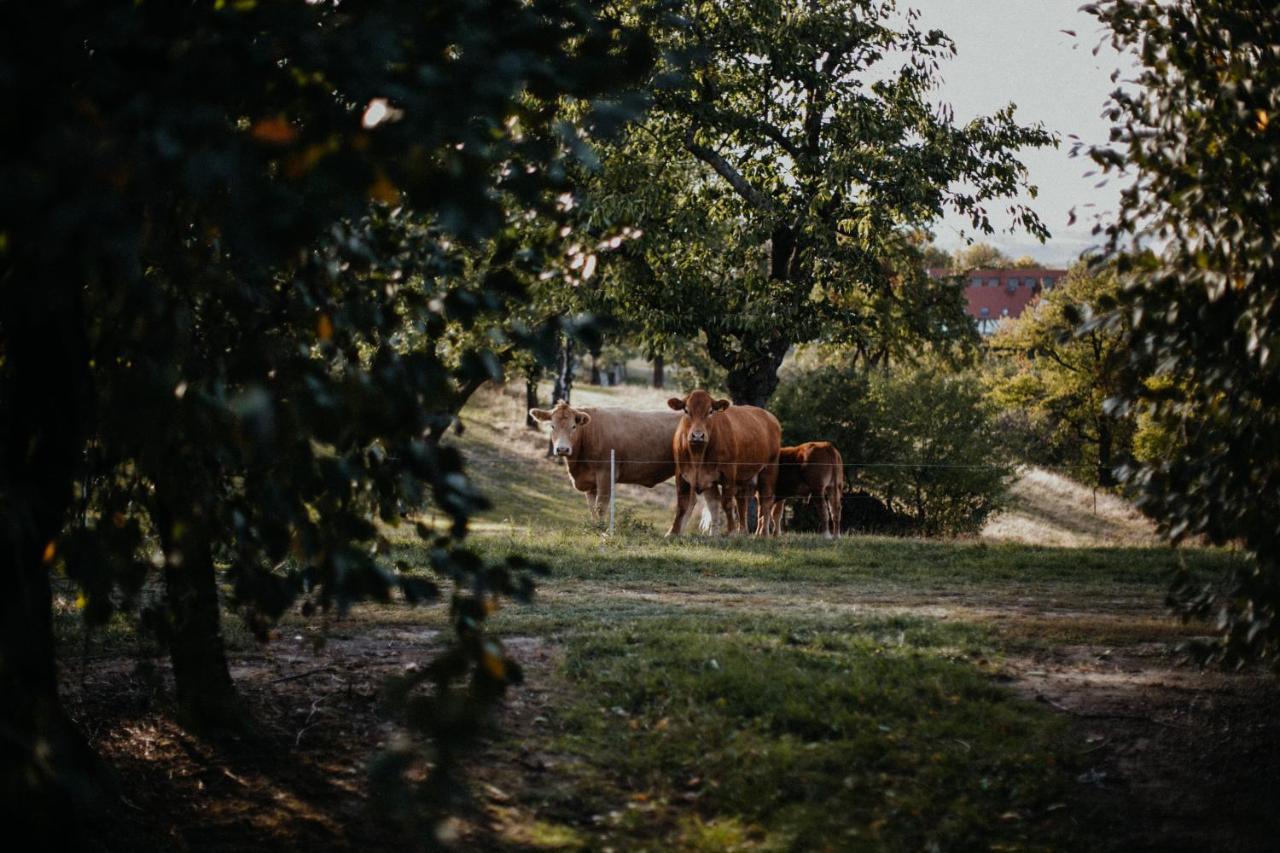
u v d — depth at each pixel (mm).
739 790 5984
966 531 33656
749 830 5645
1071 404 52062
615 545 15602
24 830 4332
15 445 4230
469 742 3037
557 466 42406
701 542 16406
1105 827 5832
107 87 2559
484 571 3447
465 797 3072
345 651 8633
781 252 26484
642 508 37031
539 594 11211
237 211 2312
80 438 4344
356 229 4035
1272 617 5984
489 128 3428
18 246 2523
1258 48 5543
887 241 25047
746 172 27344
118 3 2697
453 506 3334
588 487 22469
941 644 8867
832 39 24484
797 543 16516
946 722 6945
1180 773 6453
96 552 3592
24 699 3541
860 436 33219
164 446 3723
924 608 10734
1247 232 5543
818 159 24406
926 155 24125
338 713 7129
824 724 6836
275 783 6145
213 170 2156
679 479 20297
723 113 23750
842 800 5988
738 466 21094
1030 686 7855
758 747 6473
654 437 22500
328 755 6504
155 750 6555
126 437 3617
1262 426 5660
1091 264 6031
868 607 10750
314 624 9469
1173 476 6000
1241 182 5570
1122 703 7488
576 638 8734
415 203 2787
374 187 2512
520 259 4180
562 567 13016
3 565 3406
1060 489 42531
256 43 2820
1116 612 10695
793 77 24500
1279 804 6051
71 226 2098
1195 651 6527
